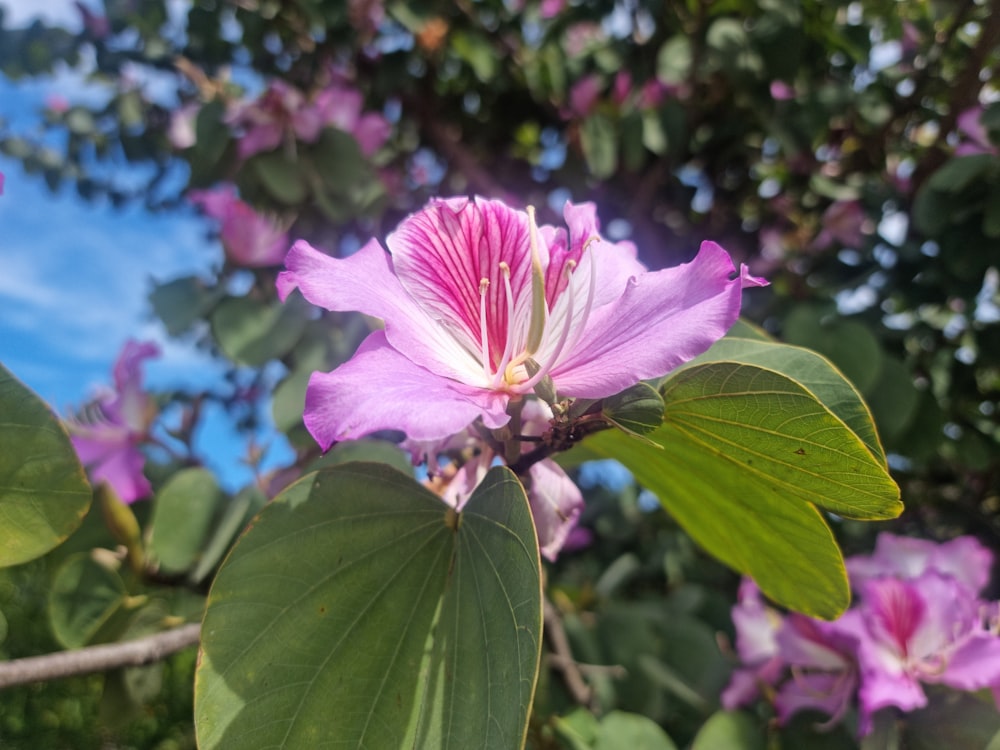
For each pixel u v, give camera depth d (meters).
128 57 0.53
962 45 0.45
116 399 0.34
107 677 0.31
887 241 0.44
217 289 0.39
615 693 0.36
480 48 0.52
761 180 0.53
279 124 0.42
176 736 0.75
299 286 0.15
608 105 0.50
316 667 0.15
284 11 0.51
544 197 0.59
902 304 0.44
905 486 0.48
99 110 0.59
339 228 0.49
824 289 0.43
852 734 0.26
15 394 0.15
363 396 0.14
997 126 0.35
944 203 0.37
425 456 0.20
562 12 0.52
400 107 0.56
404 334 0.16
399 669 0.15
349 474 0.17
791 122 0.44
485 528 0.15
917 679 0.25
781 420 0.15
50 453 0.15
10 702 0.75
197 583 0.30
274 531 0.16
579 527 0.54
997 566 0.41
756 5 0.45
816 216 0.50
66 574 0.30
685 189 0.55
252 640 0.15
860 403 0.18
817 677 0.27
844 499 0.16
